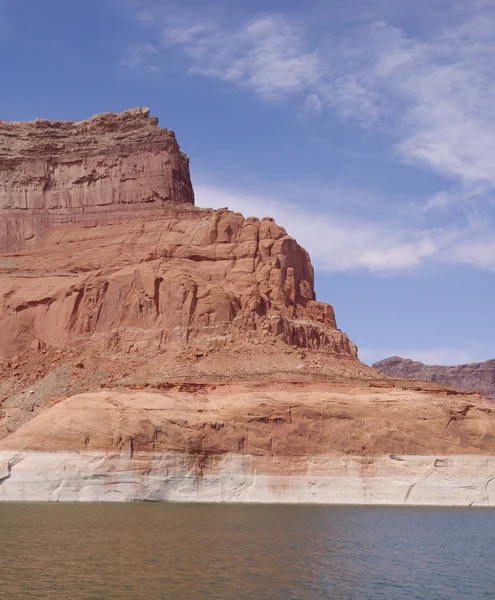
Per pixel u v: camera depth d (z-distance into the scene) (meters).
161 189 139.75
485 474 99.94
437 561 67.31
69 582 54.56
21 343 125.69
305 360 116.31
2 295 128.75
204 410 99.81
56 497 93.75
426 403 103.00
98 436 95.75
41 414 99.88
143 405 98.88
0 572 56.91
